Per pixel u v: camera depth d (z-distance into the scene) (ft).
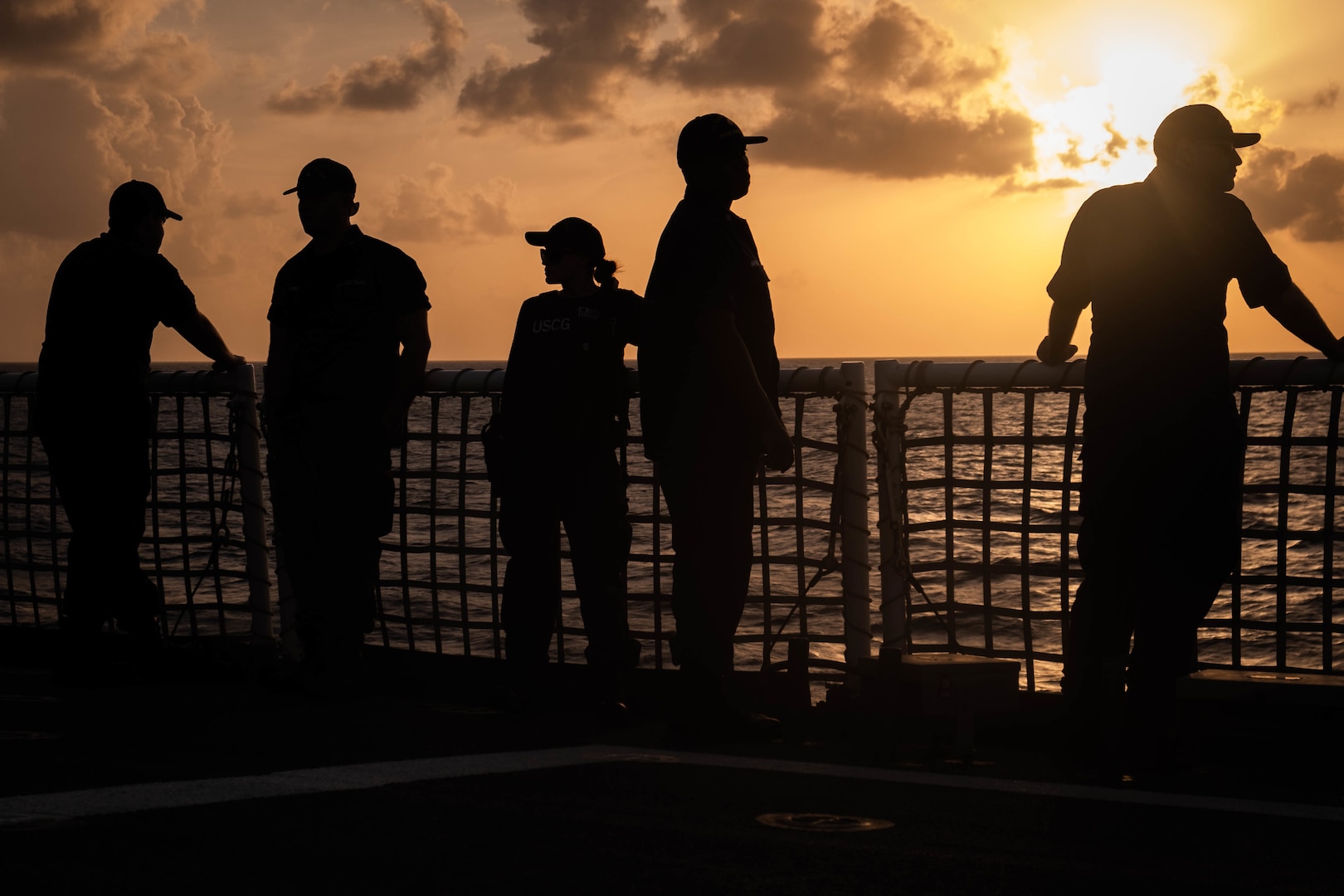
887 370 15.33
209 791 9.90
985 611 14.98
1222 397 12.32
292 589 17.80
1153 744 11.98
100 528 16.57
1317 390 13.78
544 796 10.09
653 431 14.03
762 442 13.44
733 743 13.46
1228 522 12.33
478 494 51.52
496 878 7.68
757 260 13.94
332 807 9.45
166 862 7.83
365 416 16.03
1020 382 14.61
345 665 15.78
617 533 15.14
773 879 7.83
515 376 15.24
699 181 13.91
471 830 8.83
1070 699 13.16
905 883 7.87
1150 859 8.63
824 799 10.32
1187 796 10.86
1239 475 12.61
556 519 15.20
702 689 13.57
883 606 15.30
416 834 8.70
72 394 16.44
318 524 15.89
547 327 15.17
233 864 7.83
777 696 14.99
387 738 12.85
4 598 19.51
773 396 14.05
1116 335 12.51
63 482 16.62
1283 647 13.93
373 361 16.12
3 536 19.38
